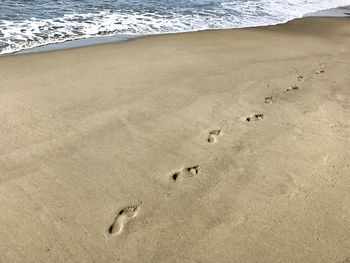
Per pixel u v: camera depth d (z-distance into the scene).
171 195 2.87
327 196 2.90
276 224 2.61
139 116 4.02
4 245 2.34
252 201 2.83
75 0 10.19
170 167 3.21
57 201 2.73
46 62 5.61
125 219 2.61
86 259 2.28
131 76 5.17
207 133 3.77
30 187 2.85
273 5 12.30
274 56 6.70
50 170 3.06
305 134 3.83
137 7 10.20
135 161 3.26
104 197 2.80
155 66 5.66
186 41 7.37
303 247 2.42
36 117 3.86
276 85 5.18
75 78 4.99
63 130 3.65
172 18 9.51
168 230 2.53
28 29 7.45
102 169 3.12
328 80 5.52
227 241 2.45
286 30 9.20
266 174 3.16
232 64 6.02
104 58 5.95
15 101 4.17
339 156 3.44
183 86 4.91
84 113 4.00
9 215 2.58
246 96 4.72
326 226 2.60
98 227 2.52
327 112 4.36
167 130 3.77
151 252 2.35
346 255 2.37
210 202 2.81
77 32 7.60
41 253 2.30
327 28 9.65
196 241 2.44
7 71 5.11
